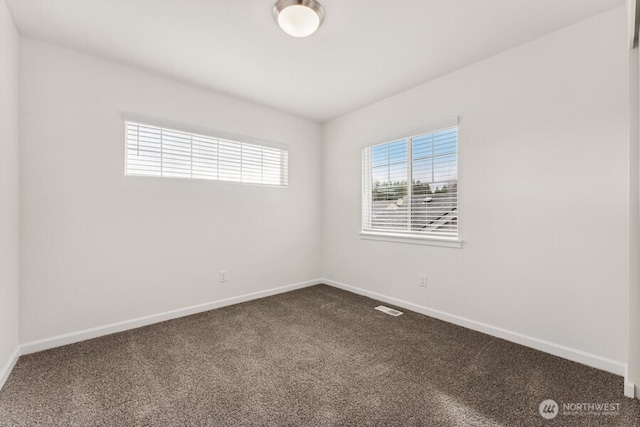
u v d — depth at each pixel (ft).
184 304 9.37
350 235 12.11
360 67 8.38
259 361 6.51
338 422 4.62
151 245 8.70
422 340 7.56
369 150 11.51
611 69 5.96
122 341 7.50
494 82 7.72
